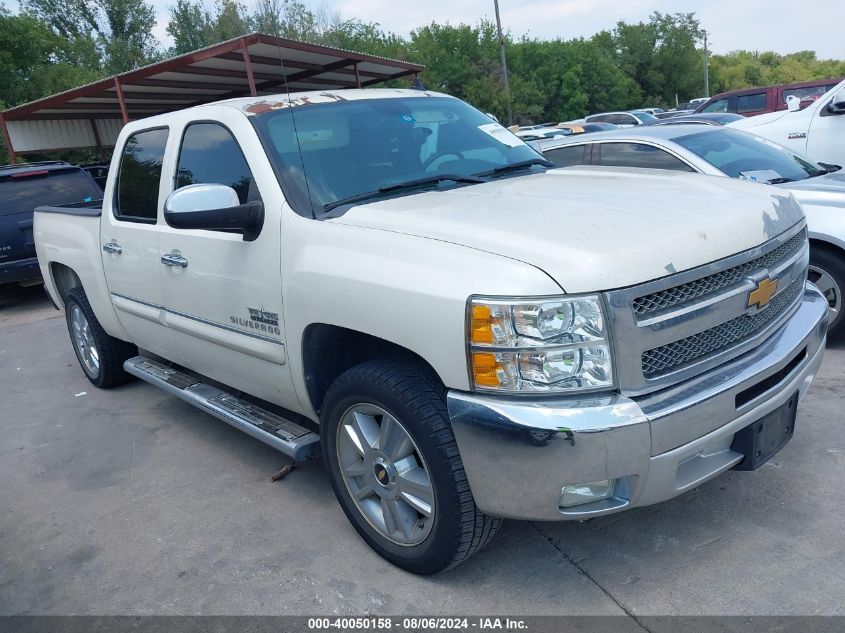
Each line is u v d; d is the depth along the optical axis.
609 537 3.02
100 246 4.63
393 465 2.77
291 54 11.16
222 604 2.82
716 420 2.40
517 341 2.24
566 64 58.16
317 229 2.92
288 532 3.29
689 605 2.57
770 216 2.78
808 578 2.64
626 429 2.21
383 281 2.57
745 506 3.13
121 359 5.34
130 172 4.29
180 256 3.69
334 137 3.45
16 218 9.00
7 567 3.26
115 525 3.51
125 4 44.28
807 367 2.89
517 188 3.17
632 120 24.97
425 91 4.21
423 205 2.93
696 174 3.48
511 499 2.36
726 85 86.75
